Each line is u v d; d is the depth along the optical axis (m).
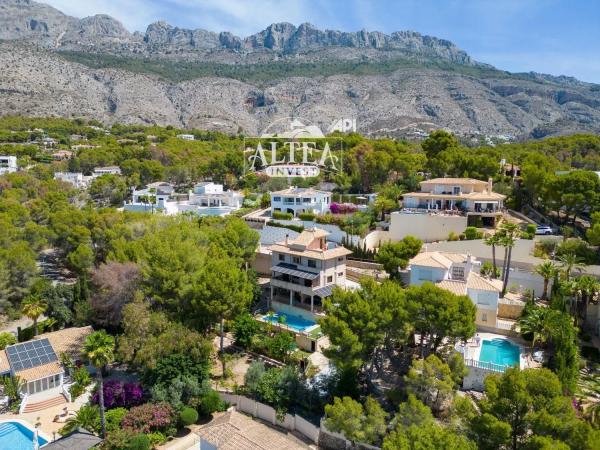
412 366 43.56
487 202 84.88
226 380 52.41
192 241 68.56
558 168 109.25
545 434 29.80
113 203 144.38
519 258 70.88
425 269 60.28
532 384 31.20
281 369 49.88
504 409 31.42
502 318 59.31
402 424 35.19
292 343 56.56
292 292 66.06
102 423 42.75
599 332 54.59
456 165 105.81
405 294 46.94
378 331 44.69
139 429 43.50
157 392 46.66
